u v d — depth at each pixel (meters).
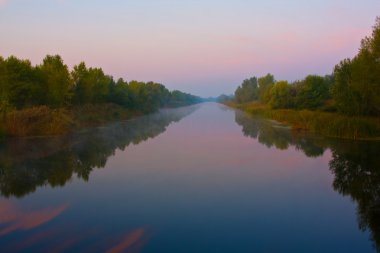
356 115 33.22
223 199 13.86
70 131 35.31
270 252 9.34
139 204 13.26
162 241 9.97
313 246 9.69
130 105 63.38
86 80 46.00
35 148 24.66
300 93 53.00
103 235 10.35
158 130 39.56
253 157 22.55
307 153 23.50
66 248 9.47
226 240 10.06
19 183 16.05
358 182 16.09
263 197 14.09
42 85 36.53
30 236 10.23
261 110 65.56
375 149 23.66
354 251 9.38
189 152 24.56
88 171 18.48
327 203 13.28
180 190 15.10
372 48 29.11
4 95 30.66
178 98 145.00
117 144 28.09
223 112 86.50
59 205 13.07
